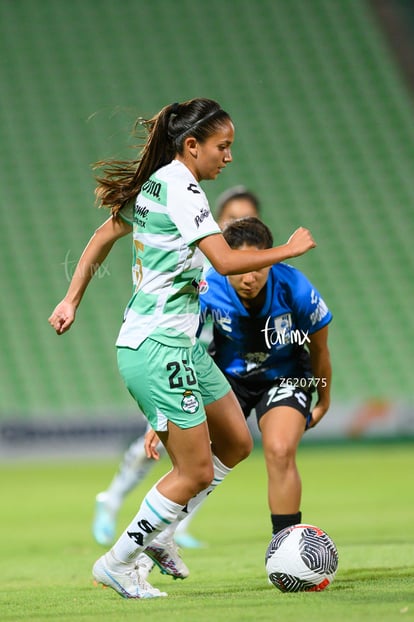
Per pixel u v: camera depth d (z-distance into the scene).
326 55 97.50
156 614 13.06
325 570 15.41
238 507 40.22
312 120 92.25
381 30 100.31
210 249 14.49
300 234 14.37
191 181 14.97
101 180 15.88
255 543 27.50
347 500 40.91
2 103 91.25
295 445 17.66
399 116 93.44
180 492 15.26
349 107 93.56
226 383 16.84
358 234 84.38
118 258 80.75
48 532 33.34
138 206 15.42
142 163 15.45
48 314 77.56
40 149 88.06
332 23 100.38
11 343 75.69
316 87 94.69
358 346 77.12
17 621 13.18
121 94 91.19
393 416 69.50
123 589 15.64
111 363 74.25
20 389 72.25
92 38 96.69
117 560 15.59
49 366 74.06
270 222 84.19
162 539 16.73
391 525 31.47
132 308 15.43
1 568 23.56
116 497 28.59
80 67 93.88
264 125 91.50
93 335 76.19
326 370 18.75
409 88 96.25
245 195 26.70
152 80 92.81
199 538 29.69
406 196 87.44
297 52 97.31
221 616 12.55
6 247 81.81
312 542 15.52
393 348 77.06
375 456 63.78
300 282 18.39
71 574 21.45
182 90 92.12
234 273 14.39
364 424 69.25
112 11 99.31
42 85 92.38
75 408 70.94
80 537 31.61
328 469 56.31
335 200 86.56
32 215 83.88
